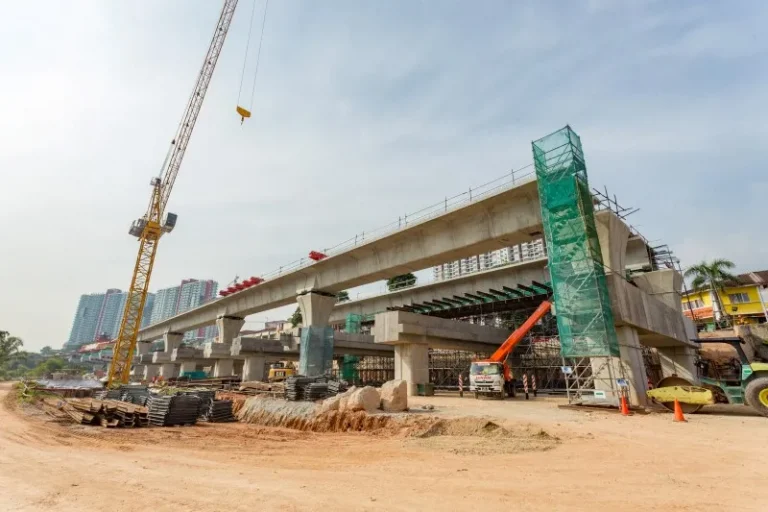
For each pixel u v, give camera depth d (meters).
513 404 21.92
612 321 20.02
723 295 50.12
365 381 62.09
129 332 54.44
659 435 12.14
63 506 6.66
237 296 53.66
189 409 19.20
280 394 26.20
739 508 5.91
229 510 6.24
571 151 21.97
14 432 15.55
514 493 6.85
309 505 6.38
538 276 36.34
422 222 29.27
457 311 46.94
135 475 8.70
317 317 40.97
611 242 22.30
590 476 7.87
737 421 14.78
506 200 25.81
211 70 56.34
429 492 7.00
